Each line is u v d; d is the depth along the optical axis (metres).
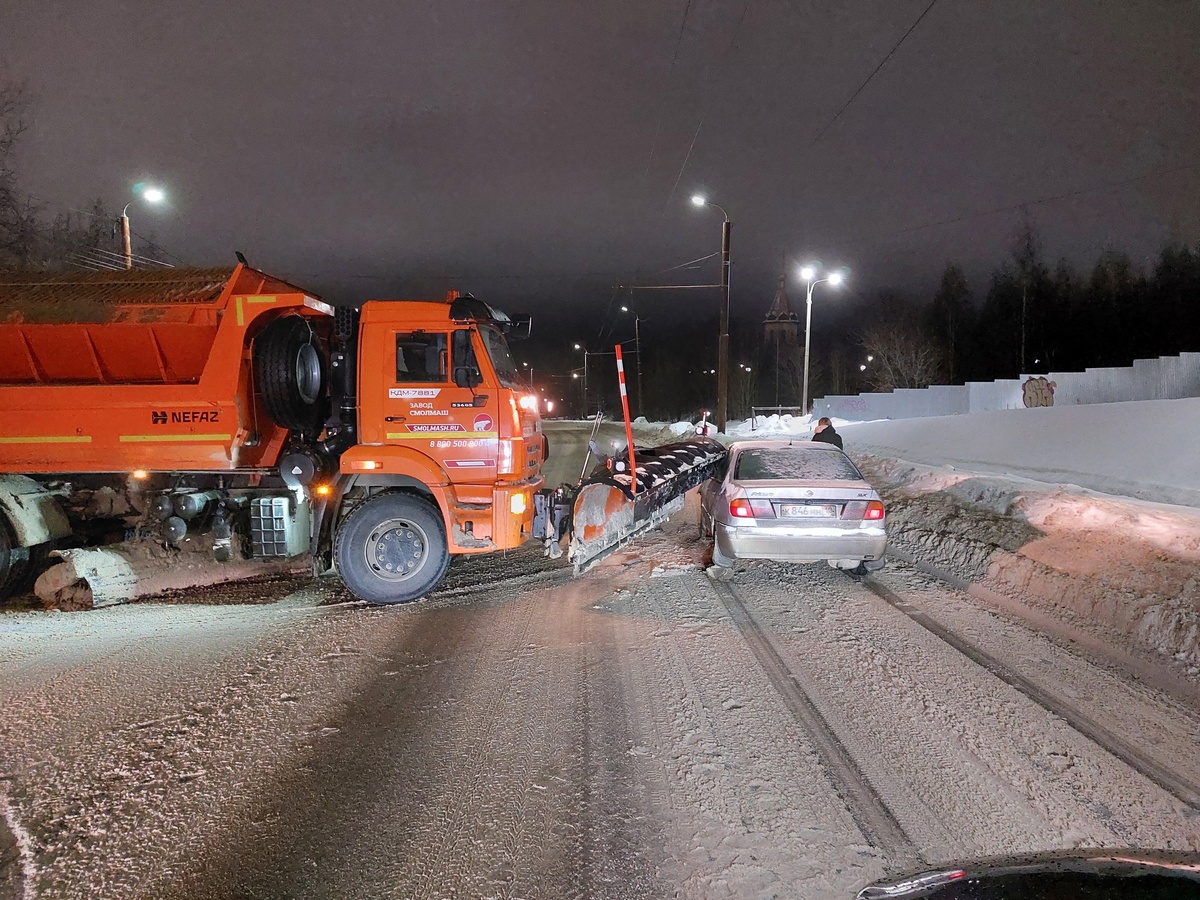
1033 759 3.99
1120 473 11.34
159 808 3.66
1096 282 44.75
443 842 3.36
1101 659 5.45
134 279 7.61
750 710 4.66
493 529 7.29
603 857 3.22
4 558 7.18
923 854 3.19
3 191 21.69
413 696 5.00
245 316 7.24
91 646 6.10
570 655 5.73
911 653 5.60
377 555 7.33
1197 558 6.52
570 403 105.12
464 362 7.32
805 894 2.96
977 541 8.53
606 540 7.55
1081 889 2.01
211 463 7.39
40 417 7.32
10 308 7.15
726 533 7.42
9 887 3.09
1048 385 26.20
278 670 5.51
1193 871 2.06
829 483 7.39
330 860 3.24
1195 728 4.33
